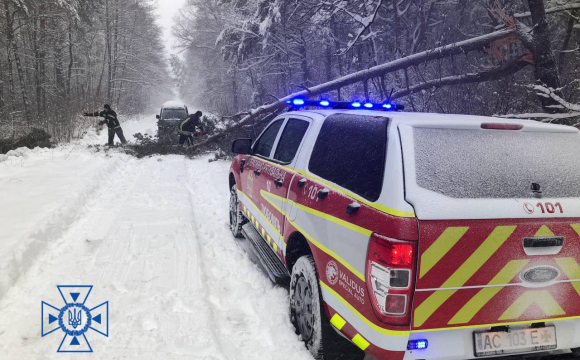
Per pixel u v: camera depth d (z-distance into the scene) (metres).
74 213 6.79
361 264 2.41
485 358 2.39
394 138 2.51
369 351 2.38
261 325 3.60
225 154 13.47
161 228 5.98
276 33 21.03
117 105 39.00
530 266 2.28
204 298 3.91
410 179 2.30
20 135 14.86
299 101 4.30
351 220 2.55
